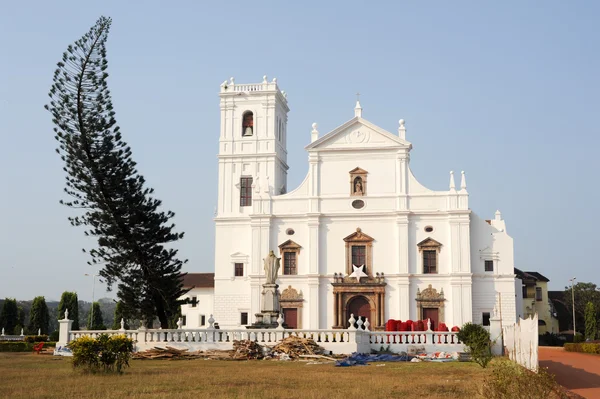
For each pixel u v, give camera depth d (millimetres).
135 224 60500
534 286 107812
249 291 79750
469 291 75125
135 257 61656
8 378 29188
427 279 76312
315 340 46688
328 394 24078
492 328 49875
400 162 78688
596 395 25969
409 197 78062
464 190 76938
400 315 75812
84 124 57969
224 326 79438
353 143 79750
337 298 77250
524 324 33719
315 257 78250
